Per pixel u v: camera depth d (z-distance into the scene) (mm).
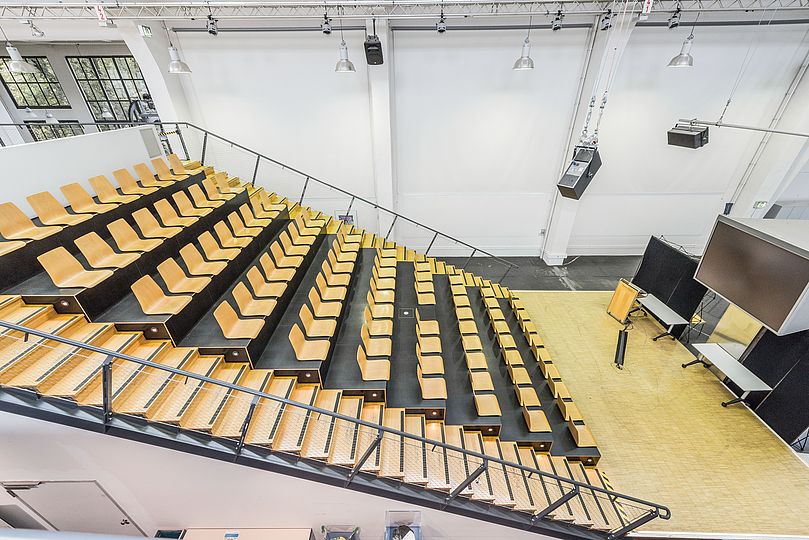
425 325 5922
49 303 3693
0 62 8477
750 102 7543
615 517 4195
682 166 8273
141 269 4590
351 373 4570
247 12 6473
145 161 6770
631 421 5258
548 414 5117
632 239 9297
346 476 3584
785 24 6758
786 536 3977
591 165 6348
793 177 7891
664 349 6602
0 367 3096
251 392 3088
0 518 3779
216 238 5797
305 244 6797
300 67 7426
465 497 3824
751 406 5387
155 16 6078
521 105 7746
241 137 8133
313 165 8438
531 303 7785
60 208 4840
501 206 8938
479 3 5758
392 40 7152
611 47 6418
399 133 8102
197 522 3883
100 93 9055
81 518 3850
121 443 3270
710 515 4164
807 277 4160
